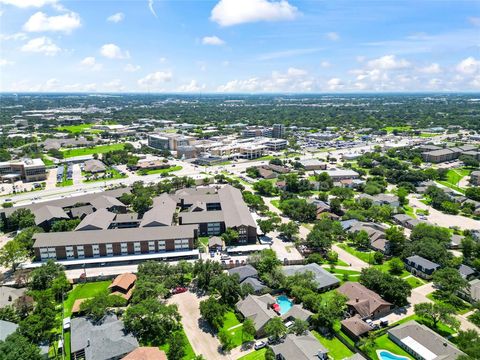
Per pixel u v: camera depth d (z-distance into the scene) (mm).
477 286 135000
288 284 137875
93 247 166000
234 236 178000
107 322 117125
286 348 103562
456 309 128000
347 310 126375
